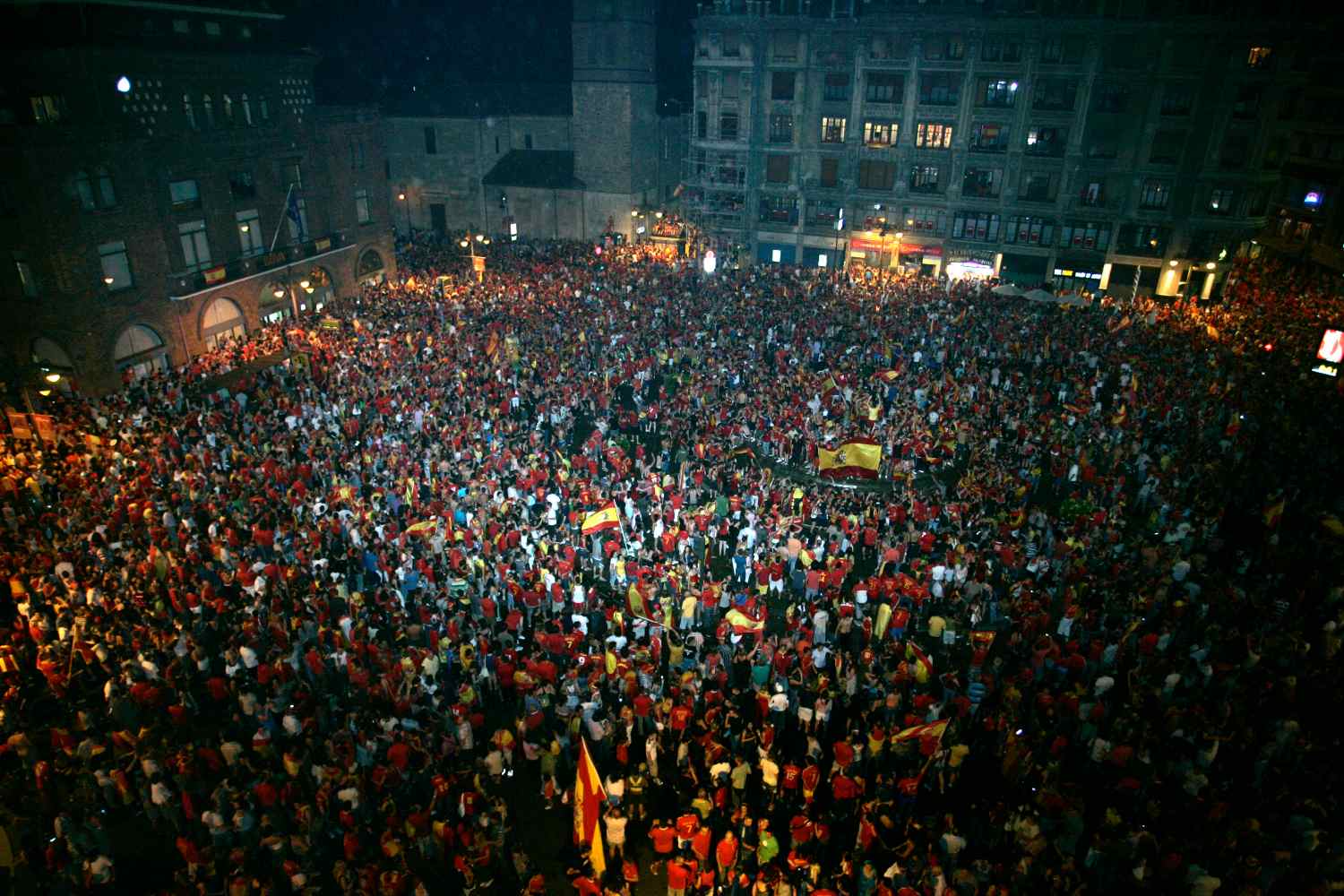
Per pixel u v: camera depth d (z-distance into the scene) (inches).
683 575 975.6
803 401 1407.5
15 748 746.8
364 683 804.6
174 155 1686.8
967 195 2412.6
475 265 2214.6
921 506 1072.2
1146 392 1435.8
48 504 1160.8
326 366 1614.2
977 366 1648.6
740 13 2559.1
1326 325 1796.3
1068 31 2159.2
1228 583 930.1
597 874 652.1
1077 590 921.5
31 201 1416.1
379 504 1123.3
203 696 859.4
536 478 1175.6
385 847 639.1
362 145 2266.2
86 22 1508.4
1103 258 2303.2
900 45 2353.6
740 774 708.7
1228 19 1990.7
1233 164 2102.6
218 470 1232.2
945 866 628.7
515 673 801.6
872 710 800.9
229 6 1784.0
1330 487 1159.0
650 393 1636.3
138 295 1619.1
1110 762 732.7
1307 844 619.5
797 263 2701.8
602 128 2930.6
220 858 656.4
